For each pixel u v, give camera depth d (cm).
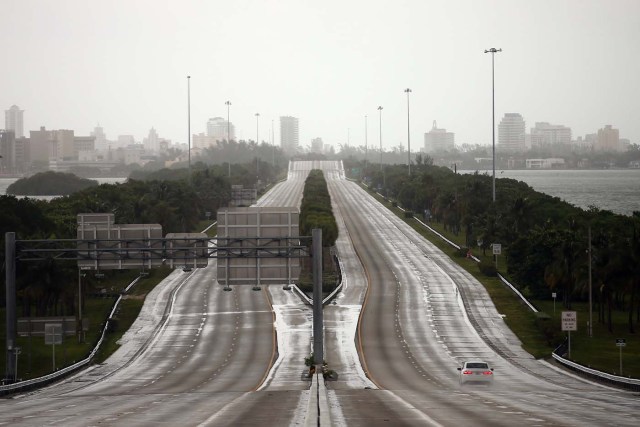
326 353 15900
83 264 14112
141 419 8869
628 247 18038
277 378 13650
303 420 8506
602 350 16175
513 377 13712
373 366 14762
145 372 14675
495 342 16950
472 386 12550
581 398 10844
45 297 19150
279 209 14138
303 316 19500
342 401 10388
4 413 9756
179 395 11706
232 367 14875
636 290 17912
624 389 12194
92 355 16175
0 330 18738
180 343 17212
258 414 9119
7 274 13662
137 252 14288
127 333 18325
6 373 13538
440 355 15762
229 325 18762
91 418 9050
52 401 11225
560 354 15738
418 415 8881
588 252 18175
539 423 8200
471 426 7975
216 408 9819
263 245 14212
